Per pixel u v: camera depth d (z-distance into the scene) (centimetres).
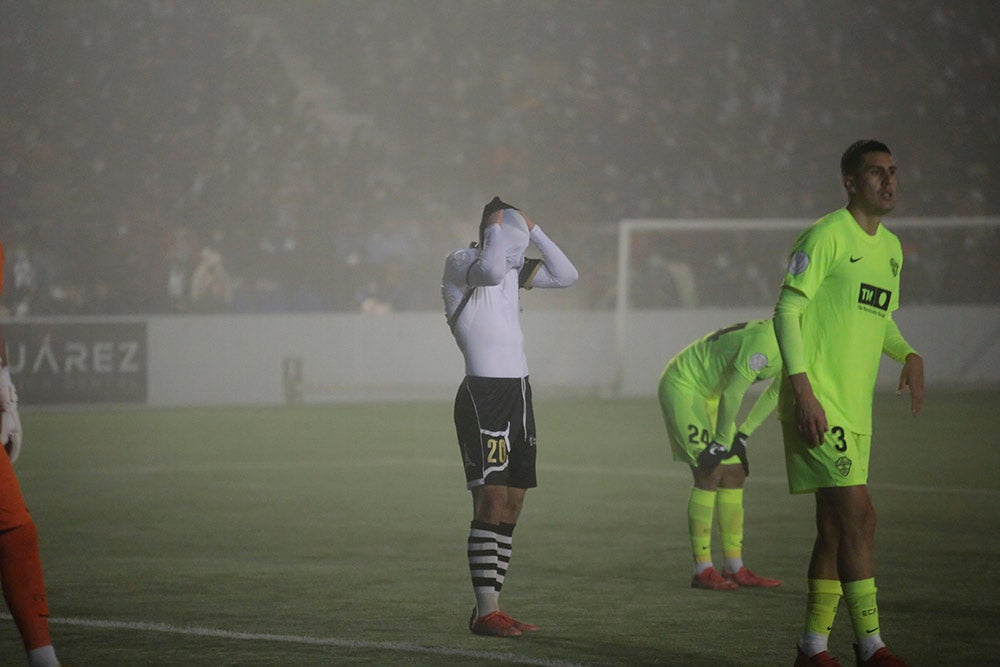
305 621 1988
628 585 2292
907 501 3362
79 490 3691
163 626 1952
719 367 2241
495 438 1902
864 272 1587
